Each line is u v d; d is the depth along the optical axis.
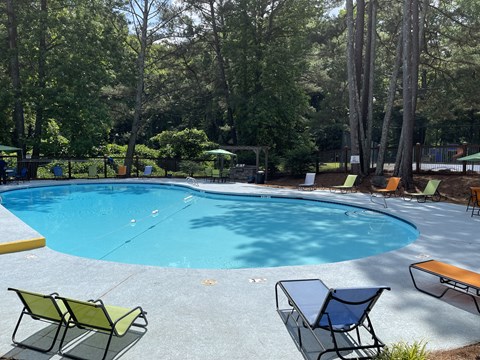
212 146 29.45
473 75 23.73
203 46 31.80
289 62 27.81
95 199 17.00
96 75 23.66
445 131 43.97
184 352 3.62
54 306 3.52
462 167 18.83
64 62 22.52
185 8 28.62
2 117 22.08
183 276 5.78
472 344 3.79
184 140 29.17
